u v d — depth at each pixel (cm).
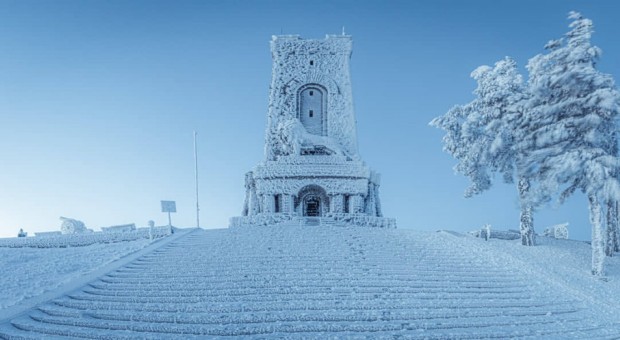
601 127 2794
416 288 2150
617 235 3350
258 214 4281
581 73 2742
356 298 1986
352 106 4994
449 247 2908
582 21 2891
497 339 1670
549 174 2761
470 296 2106
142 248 2772
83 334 1586
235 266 2359
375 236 3072
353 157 4725
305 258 2506
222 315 1731
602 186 2614
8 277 2339
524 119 3108
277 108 4991
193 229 3478
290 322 1709
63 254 2891
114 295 1969
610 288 2486
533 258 2906
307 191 4638
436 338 1634
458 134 3697
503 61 3528
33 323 1688
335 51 5138
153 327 1644
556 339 1684
